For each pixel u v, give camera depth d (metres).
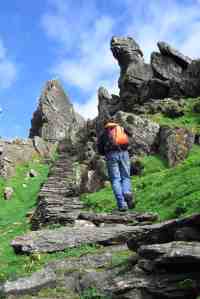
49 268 10.90
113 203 20.61
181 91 38.78
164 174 22.12
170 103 35.97
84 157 36.34
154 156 27.39
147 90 40.94
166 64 41.94
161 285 8.31
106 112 44.06
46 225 19.62
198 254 8.02
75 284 9.64
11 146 43.16
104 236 12.77
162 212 16.12
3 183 36.28
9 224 24.05
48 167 42.53
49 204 23.08
